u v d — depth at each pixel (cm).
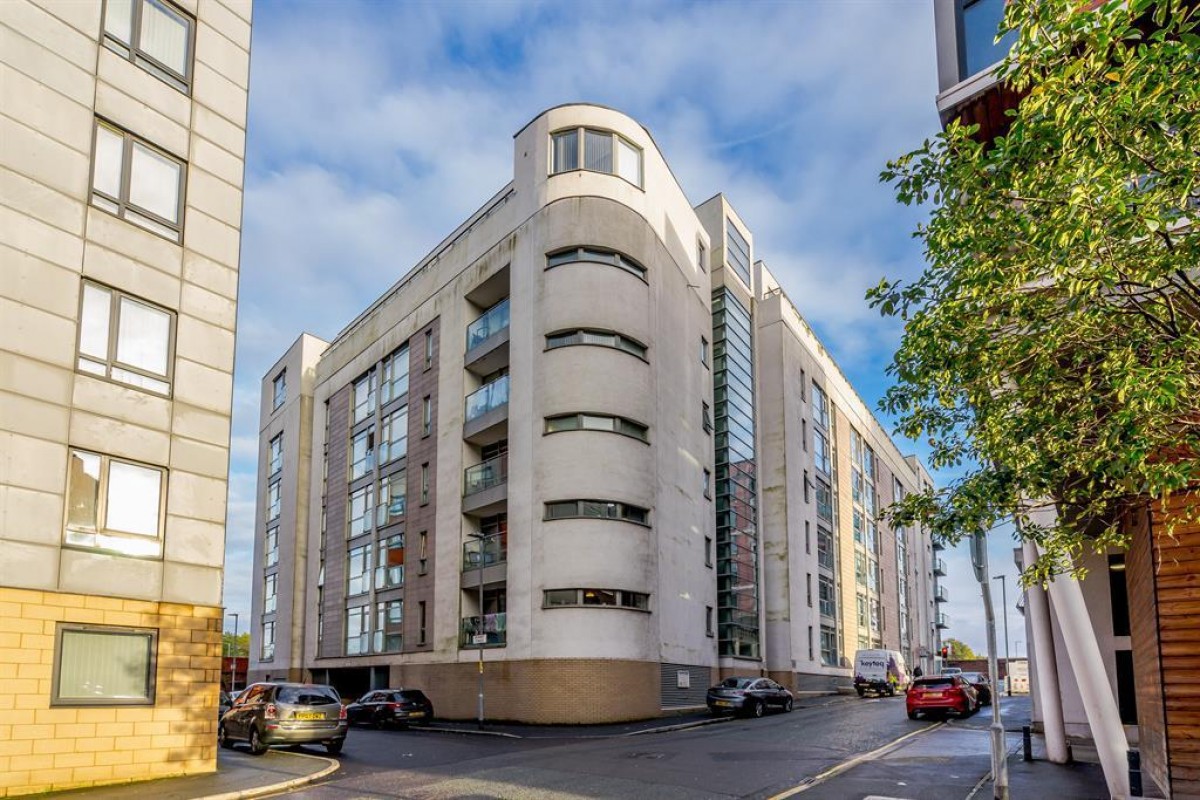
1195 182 642
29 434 1309
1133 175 712
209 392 1574
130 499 1430
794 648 4097
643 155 3272
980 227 805
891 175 844
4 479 1270
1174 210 815
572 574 2730
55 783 1266
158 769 1388
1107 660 1631
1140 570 1098
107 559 1380
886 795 1185
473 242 3531
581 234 3016
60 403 1355
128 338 1468
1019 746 1783
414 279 4006
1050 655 1551
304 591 4662
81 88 1453
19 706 1244
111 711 1346
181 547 1484
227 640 7425
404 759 1708
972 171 801
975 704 3309
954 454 954
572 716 2609
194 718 1453
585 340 2933
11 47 1369
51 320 1361
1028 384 828
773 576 4175
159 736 1399
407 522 3684
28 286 1339
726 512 3866
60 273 1384
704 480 3647
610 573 2761
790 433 4409
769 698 3014
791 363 4575
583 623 2688
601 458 2834
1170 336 727
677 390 3403
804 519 4478
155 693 1405
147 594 1424
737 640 3744
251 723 1828
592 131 3169
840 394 5562
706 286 3944
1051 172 731
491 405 3244
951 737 2059
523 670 2750
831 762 1562
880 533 6309
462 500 3309
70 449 1359
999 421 841
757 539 4150
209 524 1536
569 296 2966
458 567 3244
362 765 1609
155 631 1429
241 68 1738
